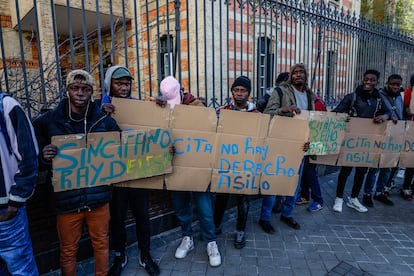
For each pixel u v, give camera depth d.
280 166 2.99
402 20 11.50
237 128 2.80
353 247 3.29
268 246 3.31
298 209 4.34
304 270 2.87
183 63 6.47
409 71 8.02
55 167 2.07
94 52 9.05
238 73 6.70
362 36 6.26
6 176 1.85
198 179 2.79
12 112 1.81
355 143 3.79
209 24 6.13
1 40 2.35
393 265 2.94
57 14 7.57
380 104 3.89
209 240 3.03
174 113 2.64
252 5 4.17
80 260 2.97
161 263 2.99
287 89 3.48
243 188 2.93
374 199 4.71
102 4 7.50
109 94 2.69
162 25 6.73
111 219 2.70
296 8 4.71
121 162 2.36
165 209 3.61
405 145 4.02
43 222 2.69
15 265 1.97
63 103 2.13
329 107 6.16
